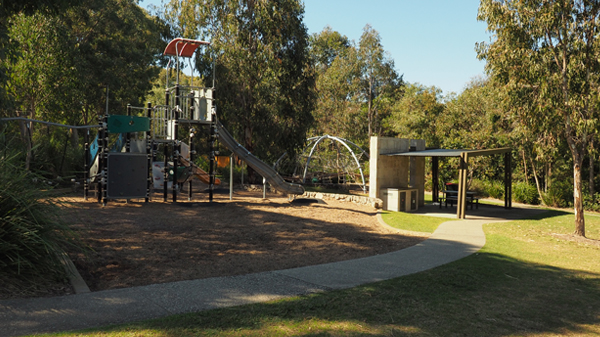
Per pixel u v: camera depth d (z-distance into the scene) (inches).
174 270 266.8
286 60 985.5
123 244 325.7
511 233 484.4
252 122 1019.9
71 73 814.5
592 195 876.6
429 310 205.2
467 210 733.9
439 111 1454.2
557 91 458.3
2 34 393.1
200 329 165.6
